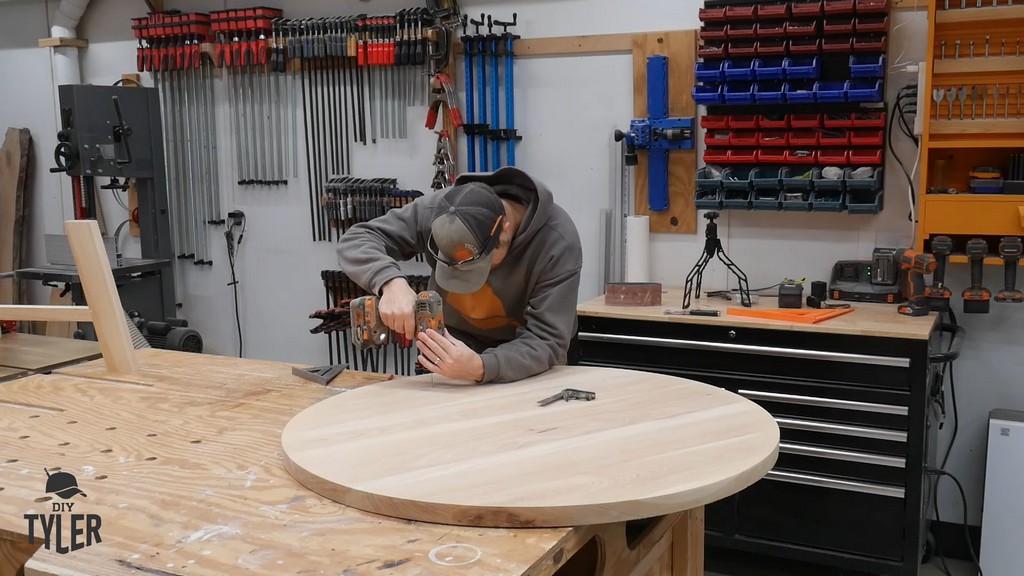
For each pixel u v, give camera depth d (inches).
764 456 57.2
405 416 66.9
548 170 162.6
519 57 161.3
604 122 156.9
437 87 158.2
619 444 59.7
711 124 139.6
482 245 71.9
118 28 202.7
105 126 168.1
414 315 75.0
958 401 138.4
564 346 82.5
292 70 183.2
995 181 120.0
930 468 126.0
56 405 75.4
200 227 199.3
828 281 143.5
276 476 58.0
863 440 117.8
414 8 169.6
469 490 51.4
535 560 45.4
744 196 139.6
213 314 201.2
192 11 194.4
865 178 130.8
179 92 196.2
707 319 124.1
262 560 45.5
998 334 134.3
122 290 177.8
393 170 177.0
